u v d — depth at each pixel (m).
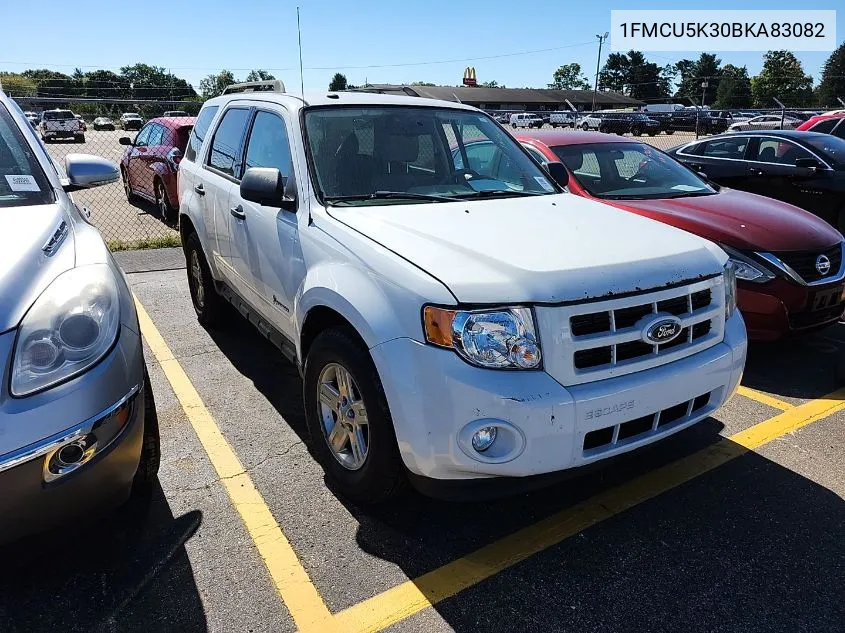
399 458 2.72
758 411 4.11
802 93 94.94
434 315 2.41
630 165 6.08
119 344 2.36
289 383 4.43
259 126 4.12
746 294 4.57
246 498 3.10
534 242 2.80
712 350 2.87
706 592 2.54
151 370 4.61
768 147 8.55
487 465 2.42
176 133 10.04
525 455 2.40
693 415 2.86
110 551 2.72
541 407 2.37
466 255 2.65
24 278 2.26
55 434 2.10
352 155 3.55
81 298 2.29
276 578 2.59
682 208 5.12
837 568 2.68
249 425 3.82
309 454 3.51
